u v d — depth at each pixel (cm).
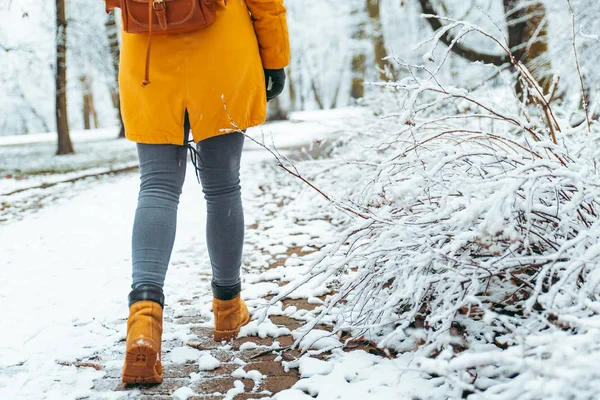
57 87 1634
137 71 225
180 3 211
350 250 227
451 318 180
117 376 217
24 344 253
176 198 233
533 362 132
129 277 354
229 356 233
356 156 461
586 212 212
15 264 405
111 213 607
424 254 189
